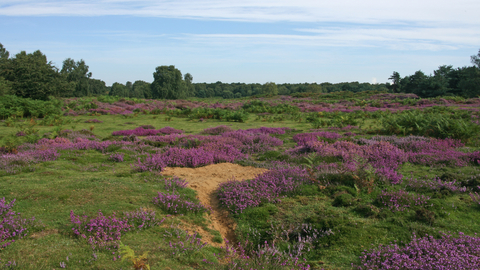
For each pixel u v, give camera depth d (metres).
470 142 11.33
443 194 6.05
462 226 4.84
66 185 6.15
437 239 4.38
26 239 4.12
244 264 3.93
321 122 18.97
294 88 114.38
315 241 4.62
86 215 4.83
